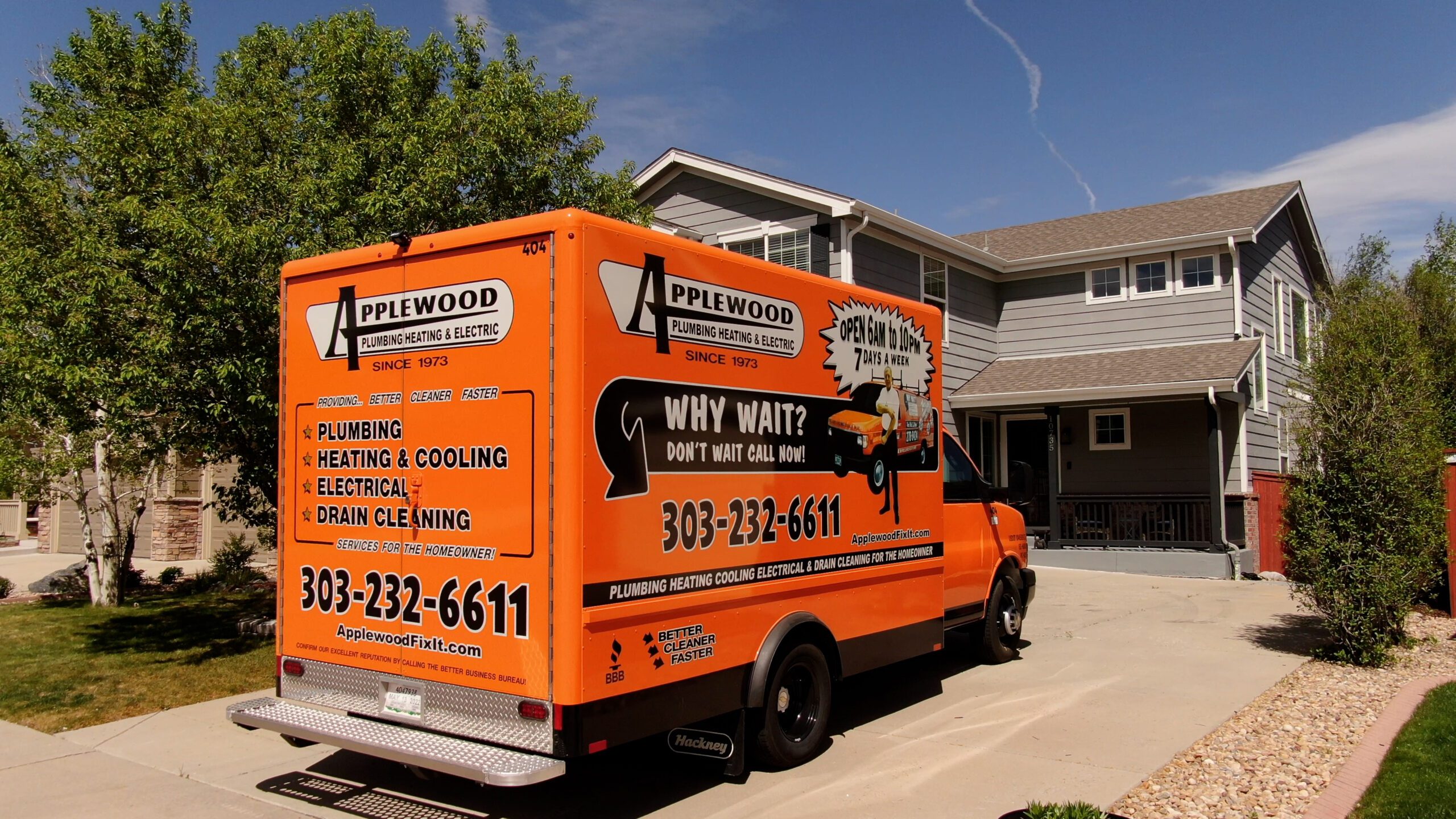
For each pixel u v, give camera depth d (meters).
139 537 18.88
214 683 8.07
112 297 8.00
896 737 6.55
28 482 11.74
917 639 7.10
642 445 4.89
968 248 17.47
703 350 5.29
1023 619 9.89
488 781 4.27
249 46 10.25
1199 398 15.59
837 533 6.26
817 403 6.14
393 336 5.26
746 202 16.06
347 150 9.03
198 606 12.34
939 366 7.57
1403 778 5.42
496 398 4.83
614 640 4.68
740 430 5.50
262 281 8.49
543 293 4.70
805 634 5.96
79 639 9.97
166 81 9.59
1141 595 13.05
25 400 8.63
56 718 7.05
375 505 5.28
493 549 4.78
